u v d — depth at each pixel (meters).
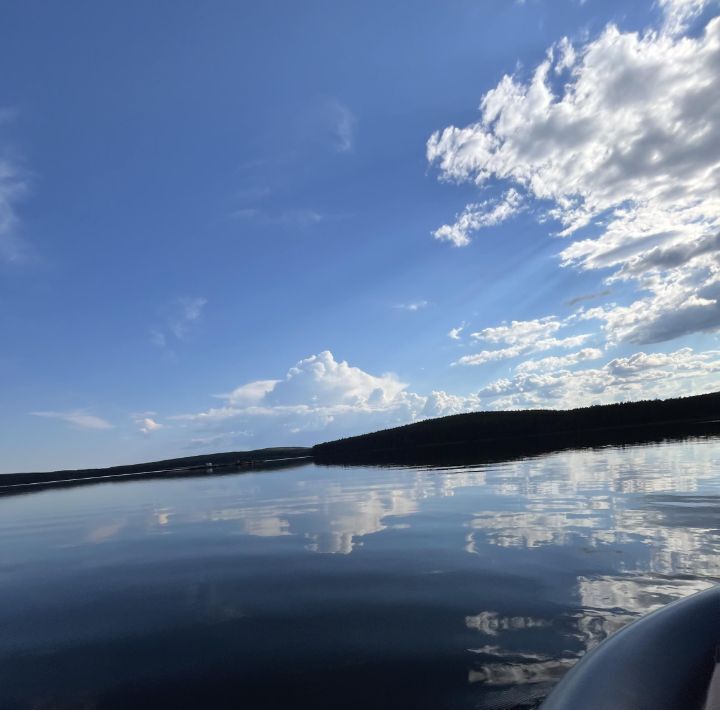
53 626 4.29
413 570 5.10
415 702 2.72
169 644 3.71
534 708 2.60
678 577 4.34
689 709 2.10
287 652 3.42
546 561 5.04
